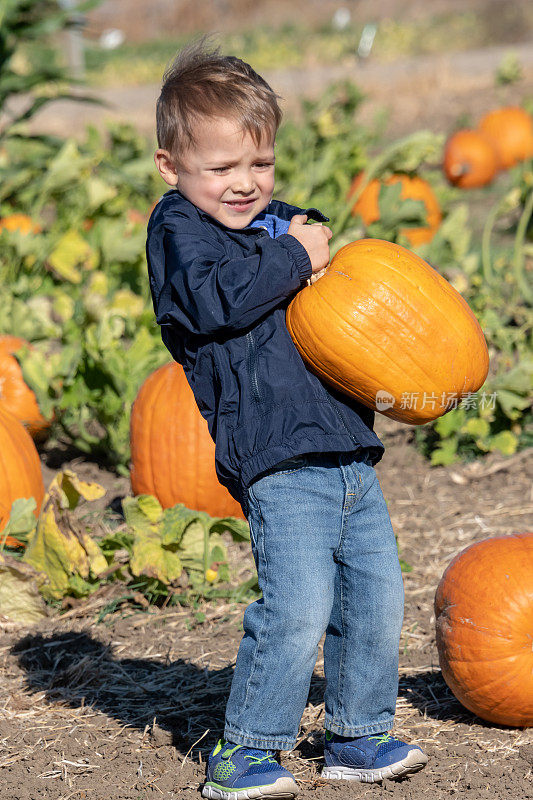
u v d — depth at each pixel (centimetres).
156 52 7850
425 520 1305
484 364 717
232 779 712
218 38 759
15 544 1176
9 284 1955
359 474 705
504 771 788
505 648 816
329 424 686
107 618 1080
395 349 681
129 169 2400
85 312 1742
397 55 7069
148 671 974
